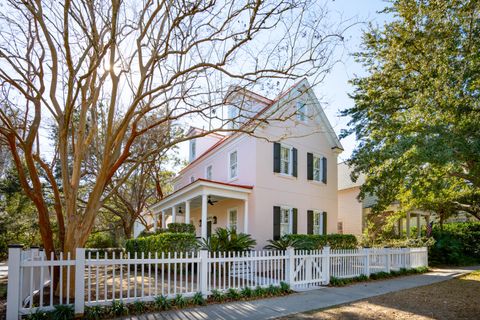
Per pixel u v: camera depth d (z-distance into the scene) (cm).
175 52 854
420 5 1278
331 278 1092
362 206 2330
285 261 998
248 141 1648
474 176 1208
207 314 705
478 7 1098
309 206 1827
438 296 931
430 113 1140
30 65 923
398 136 1301
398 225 2491
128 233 2378
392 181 1400
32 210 2341
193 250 1237
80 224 852
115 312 680
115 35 797
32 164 867
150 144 1739
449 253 1883
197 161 2253
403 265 1467
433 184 1266
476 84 1064
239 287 882
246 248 1279
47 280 1058
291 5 809
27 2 777
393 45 1397
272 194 1633
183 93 958
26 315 633
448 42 1141
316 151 1934
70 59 772
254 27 816
